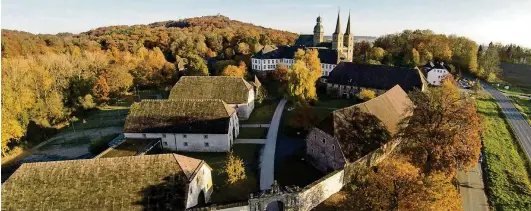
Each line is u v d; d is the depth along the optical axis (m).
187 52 151.25
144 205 35.91
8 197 36.12
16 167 61.72
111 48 149.25
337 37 134.50
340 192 45.41
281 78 101.12
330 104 87.88
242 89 76.81
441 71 114.25
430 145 44.78
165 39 166.50
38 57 106.62
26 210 35.41
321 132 50.19
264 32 194.00
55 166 38.59
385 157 53.81
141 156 39.97
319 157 52.19
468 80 126.69
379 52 135.50
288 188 39.16
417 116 48.47
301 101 79.81
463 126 45.44
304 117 68.31
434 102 48.41
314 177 49.56
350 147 46.97
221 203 38.25
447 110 47.44
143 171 38.44
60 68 99.06
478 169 54.69
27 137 72.88
